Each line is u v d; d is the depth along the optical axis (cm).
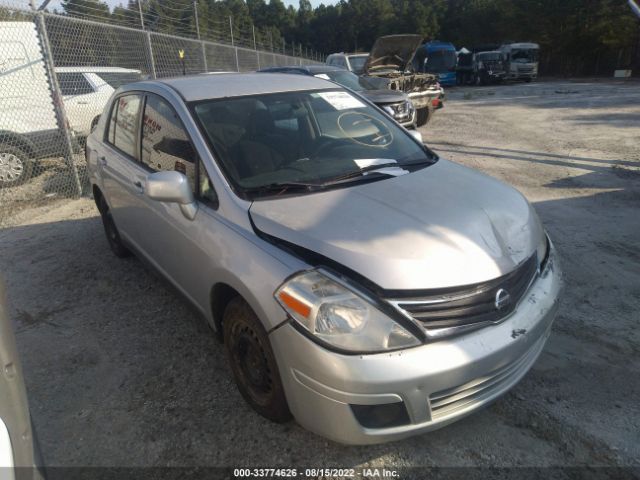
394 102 962
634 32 3534
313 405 210
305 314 204
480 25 5269
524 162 824
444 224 238
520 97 2044
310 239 226
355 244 219
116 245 469
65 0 924
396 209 249
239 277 233
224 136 295
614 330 334
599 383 283
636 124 1153
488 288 217
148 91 359
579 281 403
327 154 314
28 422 151
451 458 236
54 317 376
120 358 321
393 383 197
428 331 204
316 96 355
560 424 253
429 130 1224
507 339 217
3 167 766
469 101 1992
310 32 8194
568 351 313
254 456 240
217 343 334
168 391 288
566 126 1180
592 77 3725
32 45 781
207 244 262
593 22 3747
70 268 463
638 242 477
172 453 243
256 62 1917
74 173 716
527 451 238
